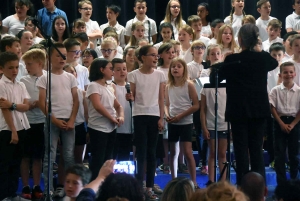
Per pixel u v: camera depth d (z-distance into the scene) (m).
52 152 10.20
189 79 11.61
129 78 10.73
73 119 10.30
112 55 12.58
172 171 11.16
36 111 10.66
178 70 11.02
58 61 10.30
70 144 10.30
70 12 16.11
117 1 16.27
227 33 13.18
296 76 12.14
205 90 11.05
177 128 11.04
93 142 10.37
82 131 11.04
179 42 12.93
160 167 12.27
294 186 5.73
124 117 11.38
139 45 12.94
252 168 9.37
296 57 12.27
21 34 12.53
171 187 6.01
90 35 14.33
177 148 11.16
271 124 12.35
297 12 15.82
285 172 11.30
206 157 12.16
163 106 10.77
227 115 9.30
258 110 9.20
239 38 9.31
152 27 15.42
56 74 10.37
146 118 10.51
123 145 11.44
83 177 7.15
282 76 11.37
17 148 9.84
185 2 16.44
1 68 9.84
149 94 10.62
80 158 11.18
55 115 10.20
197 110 11.31
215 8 16.56
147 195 10.30
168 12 15.11
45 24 14.71
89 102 10.47
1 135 9.68
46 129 10.16
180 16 15.11
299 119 11.26
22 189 10.75
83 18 15.00
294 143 11.30
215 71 9.24
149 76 10.72
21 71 11.46
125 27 16.20
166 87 11.27
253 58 9.20
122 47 15.29
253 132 9.34
